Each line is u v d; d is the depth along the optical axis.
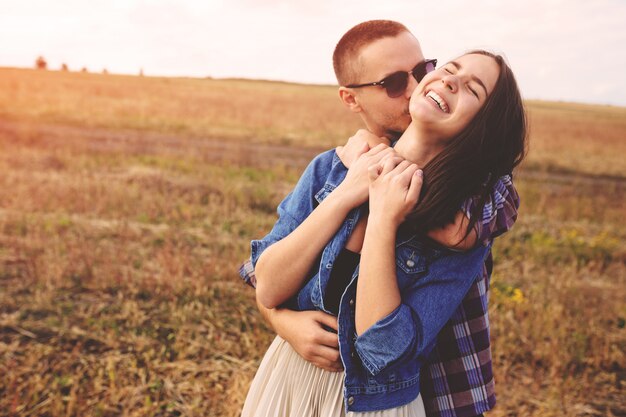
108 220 7.08
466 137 1.38
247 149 15.72
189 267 5.42
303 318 1.57
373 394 1.49
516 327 4.77
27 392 3.44
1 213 7.08
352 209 1.54
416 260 1.45
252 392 1.75
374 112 1.88
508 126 1.41
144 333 4.25
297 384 1.62
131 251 5.98
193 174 10.62
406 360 1.41
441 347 1.61
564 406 3.78
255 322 4.54
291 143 18.30
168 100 30.11
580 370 4.34
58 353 3.95
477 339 1.62
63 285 5.00
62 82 38.53
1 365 3.71
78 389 3.47
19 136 14.33
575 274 6.52
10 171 9.73
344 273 1.54
